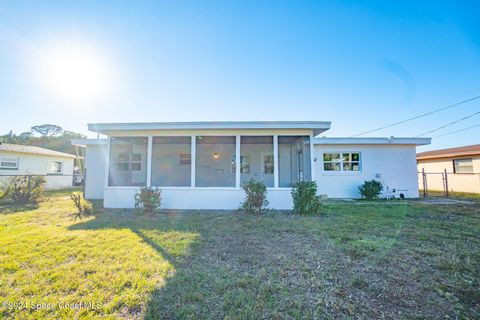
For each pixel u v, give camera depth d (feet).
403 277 8.95
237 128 24.35
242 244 12.82
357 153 35.94
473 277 8.96
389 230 15.74
